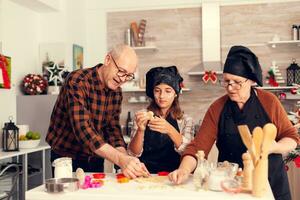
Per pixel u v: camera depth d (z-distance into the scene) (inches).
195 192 56.2
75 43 194.7
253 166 53.9
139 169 66.8
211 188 57.2
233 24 196.1
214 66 189.5
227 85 68.7
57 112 83.5
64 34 183.5
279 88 185.6
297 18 191.3
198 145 71.7
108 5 206.8
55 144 86.6
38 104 165.0
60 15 183.8
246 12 195.2
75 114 73.4
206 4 194.5
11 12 162.4
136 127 86.3
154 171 87.7
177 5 201.3
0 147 152.2
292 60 191.3
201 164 60.6
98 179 66.4
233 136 71.4
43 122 164.7
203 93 197.9
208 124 73.7
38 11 181.9
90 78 79.8
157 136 88.0
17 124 166.1
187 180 65.2
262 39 193.9
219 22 194.7
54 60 182.9
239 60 67.0
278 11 192.9
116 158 68.9
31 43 178.2
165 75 85.3
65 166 63.4
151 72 88.9
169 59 202.1
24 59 172.2
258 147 53.4
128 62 74.0
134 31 198.8
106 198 55.6
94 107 80.7
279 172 70.9
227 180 56.7
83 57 203.5
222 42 196.9
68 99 75.2
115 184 62.9
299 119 102.5
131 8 205.5
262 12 194.1
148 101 195.5
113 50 75.9
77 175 62.7
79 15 199.9
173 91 86.5
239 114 71.1
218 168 60.1
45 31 185.5
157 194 55.4
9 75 157.6
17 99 166.2
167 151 87.8
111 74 75.5
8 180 127.8
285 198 71.7
